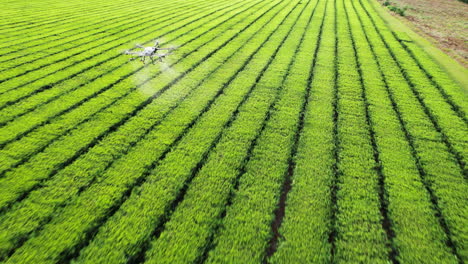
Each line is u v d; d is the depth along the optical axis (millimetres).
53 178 7168
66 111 10180
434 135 9062
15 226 5902
